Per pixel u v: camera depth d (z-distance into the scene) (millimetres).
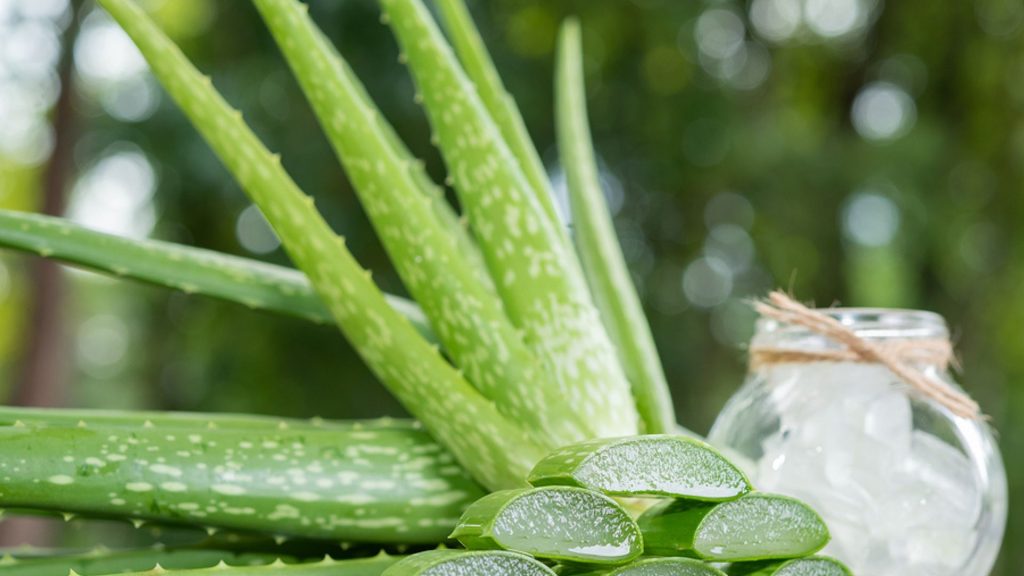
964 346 3438
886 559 888
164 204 3182
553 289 907
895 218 3398
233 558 911
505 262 909
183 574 842
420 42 915
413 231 895
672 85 3588
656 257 3523
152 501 872
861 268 3436
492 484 893
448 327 899
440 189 984
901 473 891
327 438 899
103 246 929
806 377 909
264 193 879
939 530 890
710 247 3531
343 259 881
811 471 895
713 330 3490
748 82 3826
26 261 2867
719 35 3795
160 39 880
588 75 3533
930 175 3412
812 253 3447
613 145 3514
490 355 894
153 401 3686
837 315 905
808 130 3650
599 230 969
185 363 3496
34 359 2797
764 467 903
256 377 3217
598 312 936
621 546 815
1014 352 3744
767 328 921
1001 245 3518
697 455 826
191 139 2941
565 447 830
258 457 885
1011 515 3170
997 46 3631
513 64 3133
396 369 886
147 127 2990
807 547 840
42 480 859
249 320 3211
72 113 2914
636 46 3545
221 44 3084
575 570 824
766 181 3436
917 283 3455
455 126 912
